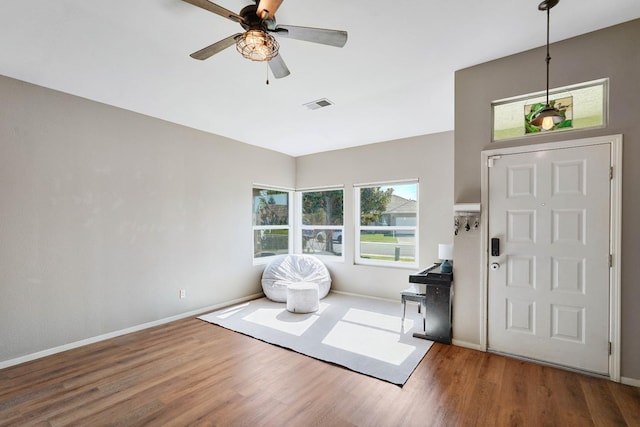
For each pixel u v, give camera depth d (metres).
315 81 2.88
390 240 4.97
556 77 2.46
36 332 2.83
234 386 2.35
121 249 3.44
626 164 2.28
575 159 2.46
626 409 2.01
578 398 2.14
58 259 2.97
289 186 5.84
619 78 2.27
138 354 2.92
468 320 2.94
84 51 2.33
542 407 2.05
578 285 2.46
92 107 3.23
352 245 5.26
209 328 3.61
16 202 2.73
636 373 2.26
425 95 3.22
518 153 2.68
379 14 1.98
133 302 3.53
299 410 2.06
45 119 2.90
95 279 3.23
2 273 2.65
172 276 3.92
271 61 1.96
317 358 2.80
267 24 1.66
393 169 4.84
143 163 3.65
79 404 2.13
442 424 1.91
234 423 1.93
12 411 2.06
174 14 1.93
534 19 2.09
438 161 4.46
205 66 2.58
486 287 2.84
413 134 4.58
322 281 4.94
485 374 2.47
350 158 5.29
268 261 5.40
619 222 2.30
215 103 3.37
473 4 1.90
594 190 2.39
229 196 4.69
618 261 2.30
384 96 3.24
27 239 2.79
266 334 3.39
